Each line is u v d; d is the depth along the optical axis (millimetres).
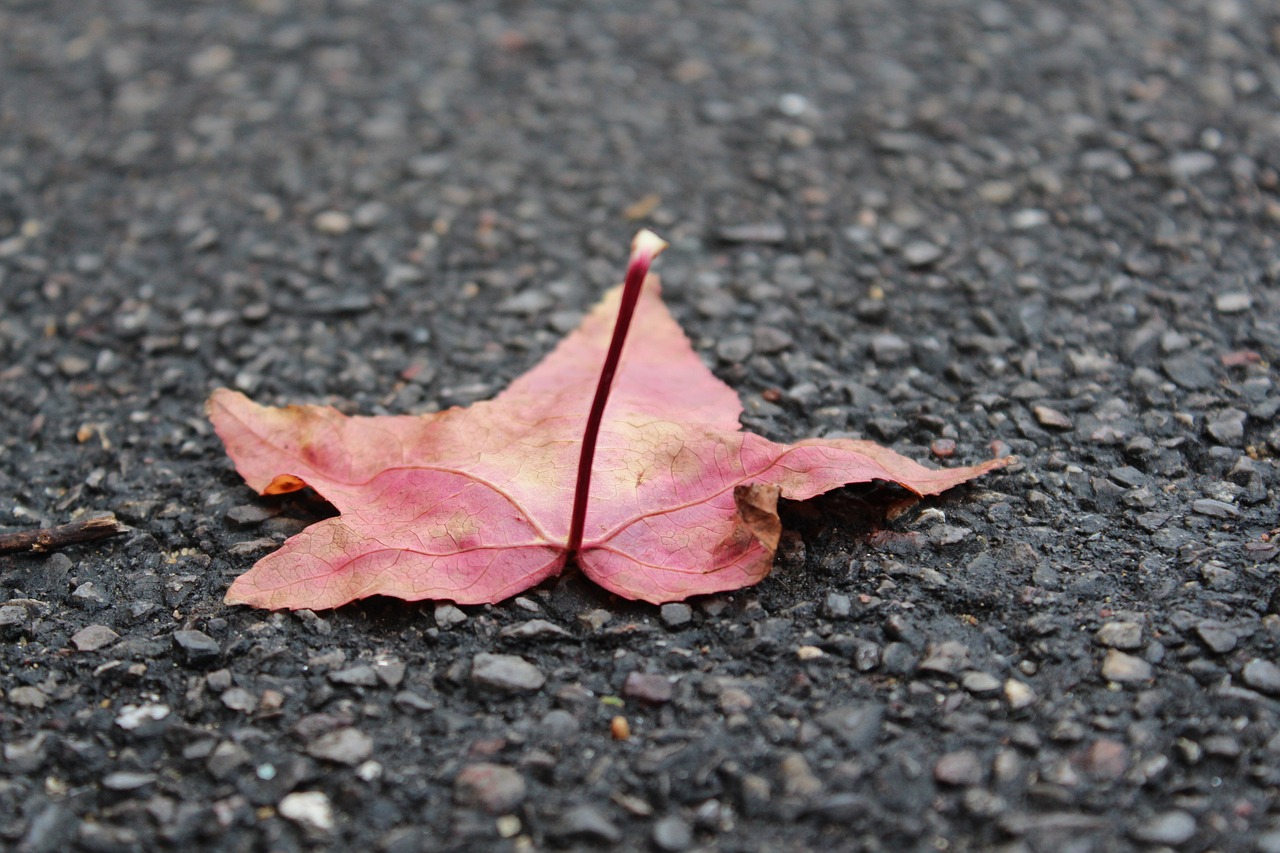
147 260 580
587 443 464
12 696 471
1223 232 565
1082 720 462
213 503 506
